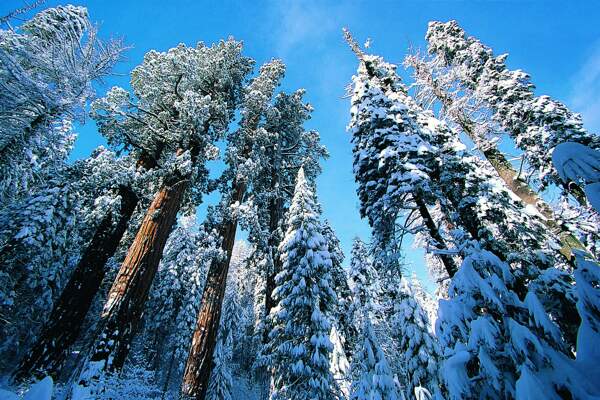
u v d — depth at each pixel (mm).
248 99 16578
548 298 4031
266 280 14719
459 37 15023
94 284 10242
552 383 2803
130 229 15922
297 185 14367
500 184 8344
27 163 10258
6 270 10055
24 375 7781
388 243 9430
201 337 9898
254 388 23422
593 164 2914
